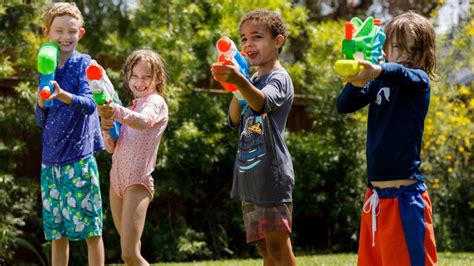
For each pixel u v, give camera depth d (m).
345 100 2.98
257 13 3.12
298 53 10.19
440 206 8.36
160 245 7.37
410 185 2.79
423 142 8.09
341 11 13.82
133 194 3.43
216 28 7.50
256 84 3.07
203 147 7.38
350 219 8.21
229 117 3.30
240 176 3.13
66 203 3.64
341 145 8.24
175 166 7.40
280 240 3.06
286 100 3.02
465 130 8.10
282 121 3.09
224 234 7.78
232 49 2.87
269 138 3.05
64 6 3.71
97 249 3.69
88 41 7.55
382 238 2.79
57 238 3.67
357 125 8.14
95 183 3.70
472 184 8.40
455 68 8.52
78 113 3.65
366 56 2.56
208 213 7.94
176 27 7.48
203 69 7.77
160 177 7.41
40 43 6.73
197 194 7.80
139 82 3.56
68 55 3.72
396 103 2.82
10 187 6.67
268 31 3.10
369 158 2.89
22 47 6.78
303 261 6.10
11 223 6.62
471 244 8.21
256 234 3.11
